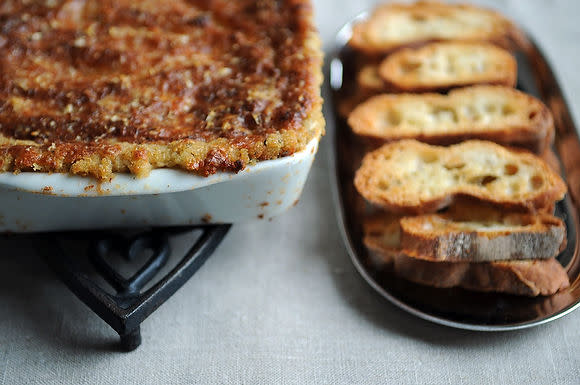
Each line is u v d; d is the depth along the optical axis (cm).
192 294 45
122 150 40
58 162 40
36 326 43
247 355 42
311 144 42
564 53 60
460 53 55
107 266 42
